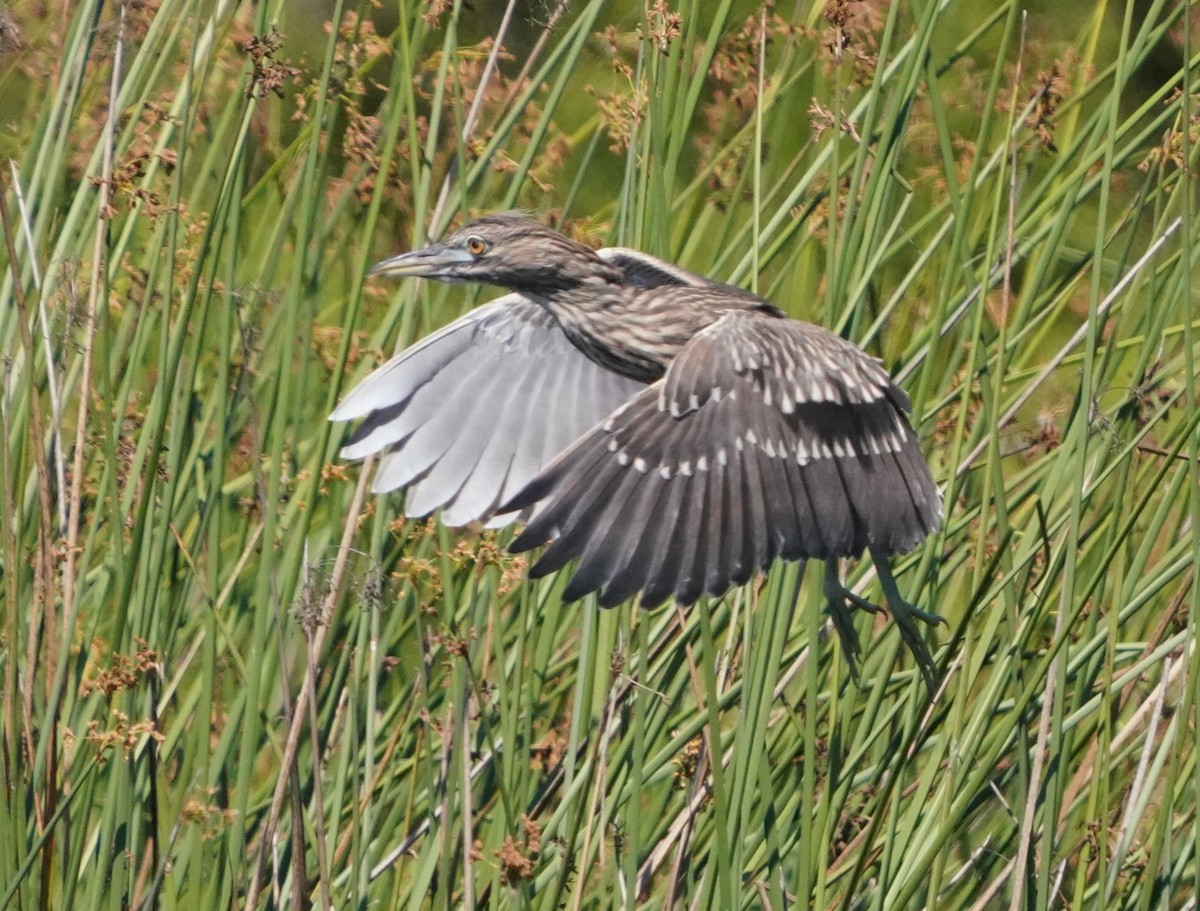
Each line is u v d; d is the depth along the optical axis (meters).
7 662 8.50
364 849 8.98
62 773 9.02
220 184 9.34
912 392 10.55
